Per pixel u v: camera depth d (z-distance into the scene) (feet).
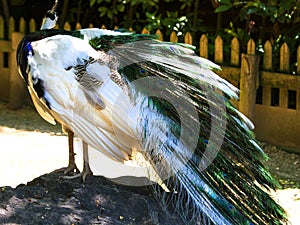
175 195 12.35
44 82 12.62
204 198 12.15
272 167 17.92
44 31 13.20
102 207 12.30
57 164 17.37
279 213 12.41
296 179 17.06
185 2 22.25
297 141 19.19
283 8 19.94
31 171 16.85
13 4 25.52
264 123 19.69
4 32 23.45
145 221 12.21
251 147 12.76
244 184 12.42
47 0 25.63
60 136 19.67
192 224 12.06
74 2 25.32
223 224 11.97
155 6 23.25
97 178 12.98
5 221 11.78
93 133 12.58
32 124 20.83
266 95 19.58
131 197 12.52
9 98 23.08
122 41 13.08
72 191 12.57
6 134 19.67
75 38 12.86
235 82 19.90
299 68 19.10
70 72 12.60
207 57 20.42
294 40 21.09
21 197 12.42
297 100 19.12
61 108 12.62
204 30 22.24
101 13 23.48
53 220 11.89
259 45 21.08
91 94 12.52
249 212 12.19
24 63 12.81
